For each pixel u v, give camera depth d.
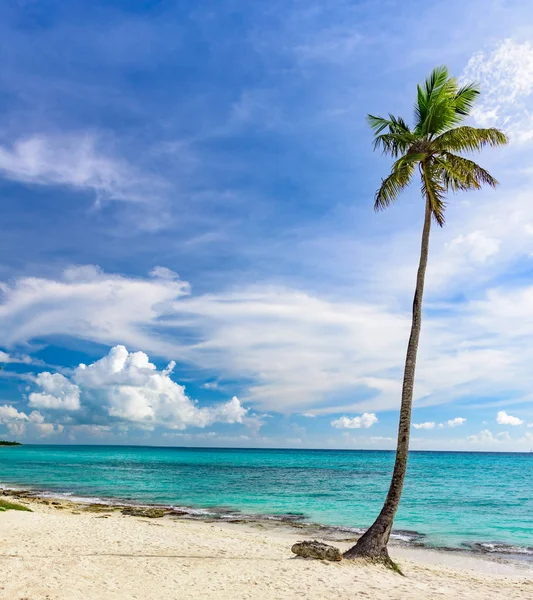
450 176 16.84
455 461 170.25
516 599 12.44
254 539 21.69
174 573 13.05
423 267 16.39
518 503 41.56
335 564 14.67
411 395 15.78
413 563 18.17
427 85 16.94
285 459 165.12
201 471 82.38
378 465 118.94
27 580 11.11
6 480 58.06
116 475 68.94
